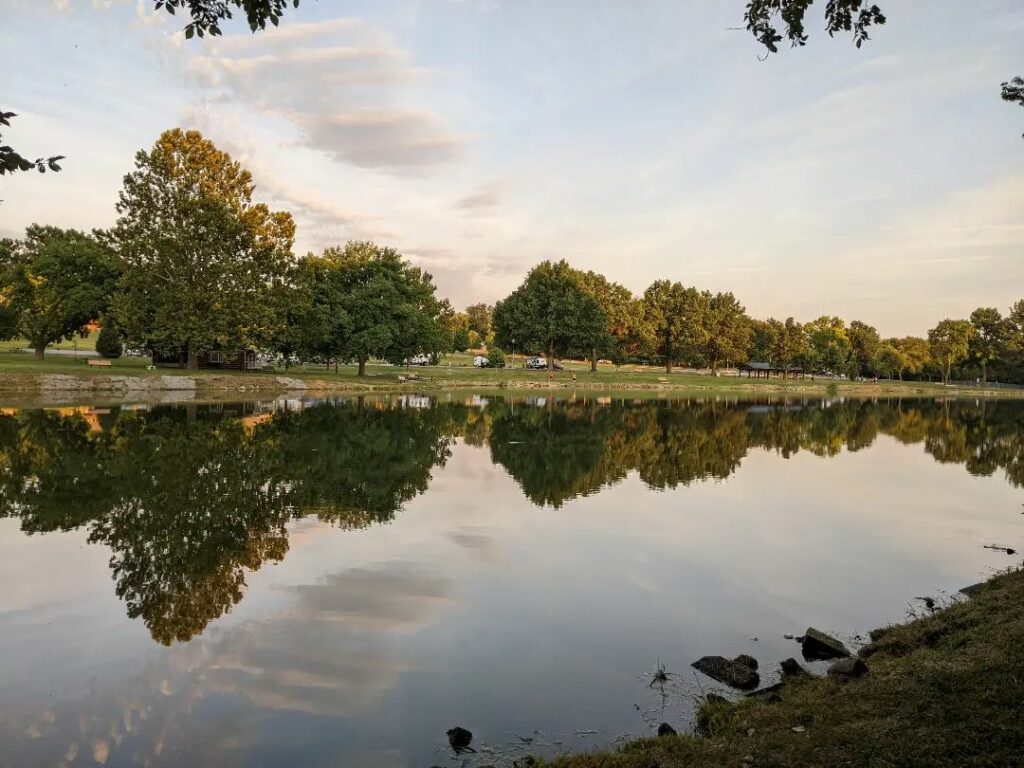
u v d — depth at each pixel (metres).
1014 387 138.38
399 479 19.12
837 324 145.75
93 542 12.27
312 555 11.79
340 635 8.51
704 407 56.94
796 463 25.09
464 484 18.84
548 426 36.12
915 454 28.62
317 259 68.19
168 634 8.43
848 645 8.60
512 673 7.58
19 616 8.95
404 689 7.15
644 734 6.33
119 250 53.25
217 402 43.75
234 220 54.75
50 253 58.34
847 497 18.48
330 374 69.62
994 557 12.71
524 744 6.13
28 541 12.27
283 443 24.97
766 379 122.12
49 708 6.67
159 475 18.33
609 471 21.92
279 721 6.47
